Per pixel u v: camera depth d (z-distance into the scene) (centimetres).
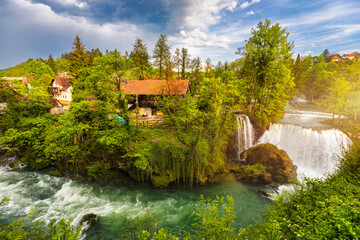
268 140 3456
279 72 3319
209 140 2491
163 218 1723
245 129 3394
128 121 2328
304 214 726
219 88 2842
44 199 1914
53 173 2367
